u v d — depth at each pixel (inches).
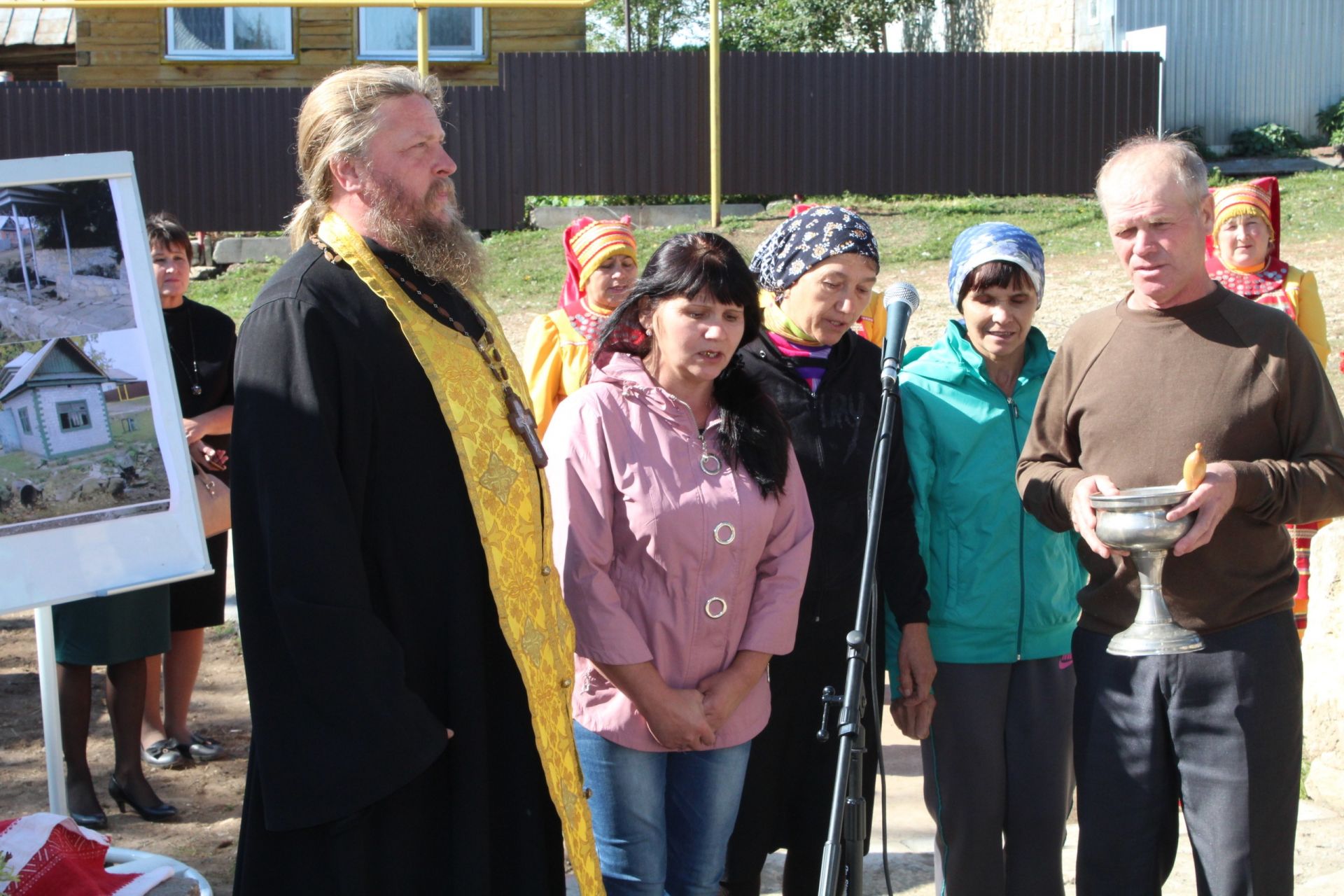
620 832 111.0
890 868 150.6
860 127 600.4
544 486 104.8
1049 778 126.1
